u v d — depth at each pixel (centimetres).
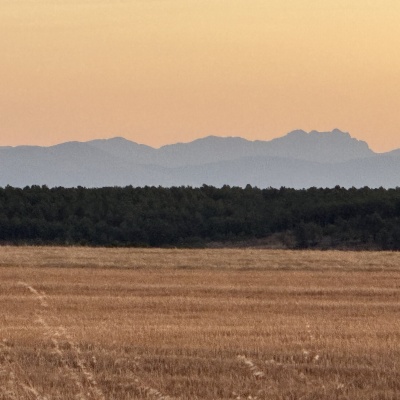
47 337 5497
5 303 7738
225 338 5534
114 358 4784
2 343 5234
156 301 7906
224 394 4088
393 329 6056
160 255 13062
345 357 4869
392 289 8969
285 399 4019
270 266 11594
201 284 9506
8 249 14012
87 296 8344
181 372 4509
